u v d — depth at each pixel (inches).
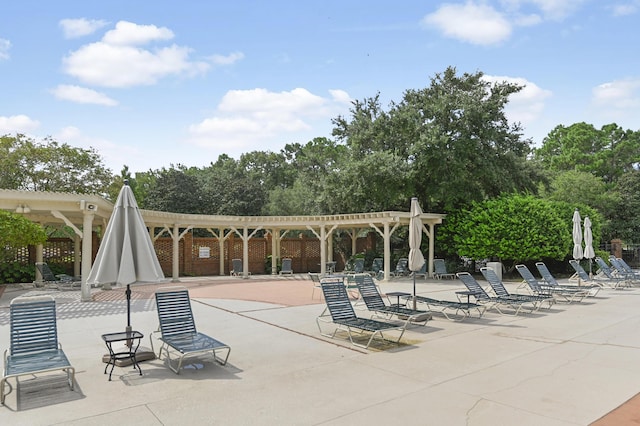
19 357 226.2
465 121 876.6
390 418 179.2
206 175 1883.6
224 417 180.9
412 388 215.5
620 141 1999.3
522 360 265.3
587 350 288.7
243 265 944.3
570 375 234.7
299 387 217.9
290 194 1497.3
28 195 521.3
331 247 1010.1
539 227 794.2
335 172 1007.6
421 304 497.4
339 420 177.3
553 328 362.0
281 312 449.1
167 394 208.7
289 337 332.2
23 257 790.5
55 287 692.7
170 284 760.3
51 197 530.6
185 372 244.1
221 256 975.0
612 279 673.0
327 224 885.8
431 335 337.4
